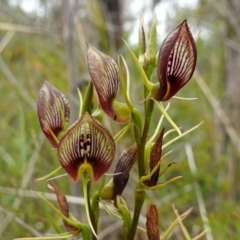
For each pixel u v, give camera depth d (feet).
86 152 0.66
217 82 2.12
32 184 1.31
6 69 1.55
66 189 1.38
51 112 0.71
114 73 0.67
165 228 1.25
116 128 1.38
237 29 1.72
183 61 0.64
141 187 0.68
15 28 1.43
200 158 1.52
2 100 1.70
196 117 1.75
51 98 0.71
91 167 0.66
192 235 1.25
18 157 1.46
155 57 0.67
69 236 0.71
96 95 0.69
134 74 1.60
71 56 1.36
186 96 1.88
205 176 1.38
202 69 2.34
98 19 1.68
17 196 1.21
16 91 1.54
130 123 0.67
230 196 1.44
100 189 0.69
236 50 1.77
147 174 0.68
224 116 1.51
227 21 1.82
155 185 0.67
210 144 1.62
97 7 1.76
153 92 0.65
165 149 1.57
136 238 1.27
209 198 1.43
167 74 0.64
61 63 1.73
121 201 0.70
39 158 1.33
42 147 1.48
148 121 0.67
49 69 1.72
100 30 1.69
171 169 1.41
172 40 0.63
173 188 1.43
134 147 0.70
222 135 1.63
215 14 1.94
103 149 0.66
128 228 0.69
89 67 0.65
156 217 0.68
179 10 2.01
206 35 2.22
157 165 0.65
